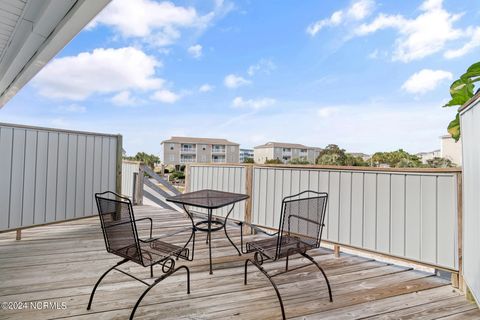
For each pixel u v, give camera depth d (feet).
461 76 8.46
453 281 7.70
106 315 6.12
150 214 16.84
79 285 7.43
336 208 10.12
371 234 9.30
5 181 10.54
